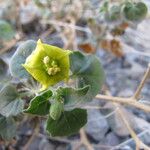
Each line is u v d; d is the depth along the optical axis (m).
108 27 0.20
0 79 0.14
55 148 0.19
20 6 0.23
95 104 0.19
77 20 0.23
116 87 0.22
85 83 0.13
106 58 0.23
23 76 0.12
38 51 0.10
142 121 0.20
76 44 0.21
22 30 0.23
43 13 0.22
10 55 0.19
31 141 0.18
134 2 0.17
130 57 0.23
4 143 0.17
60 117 0.12
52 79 0.10
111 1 0.19
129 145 0.19
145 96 0.21
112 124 0.19
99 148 0.19
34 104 0.11
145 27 0.23
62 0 0.21
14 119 0.14
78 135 0.19
